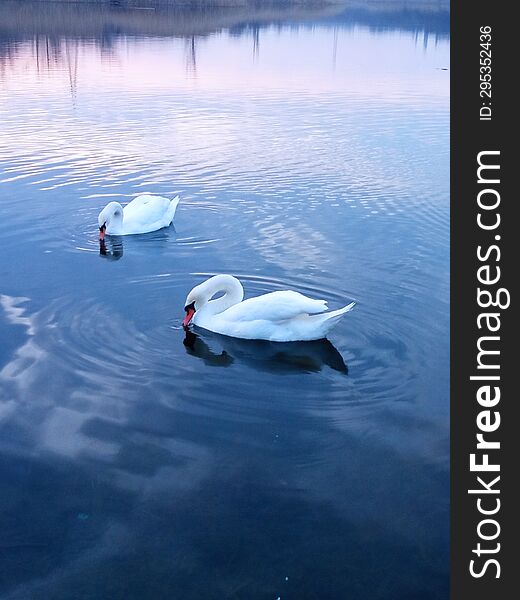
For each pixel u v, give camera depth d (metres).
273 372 8.88
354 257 12.94
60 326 9.86
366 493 6.65
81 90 31.23
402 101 31.45
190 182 17.88
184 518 6.27
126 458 7.08
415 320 10.32
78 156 19.84
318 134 23.89
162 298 10.96
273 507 6.43
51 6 80.94
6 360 8.85
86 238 13.79
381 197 16.89
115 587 5.55
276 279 11.81
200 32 68.00
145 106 28.08
